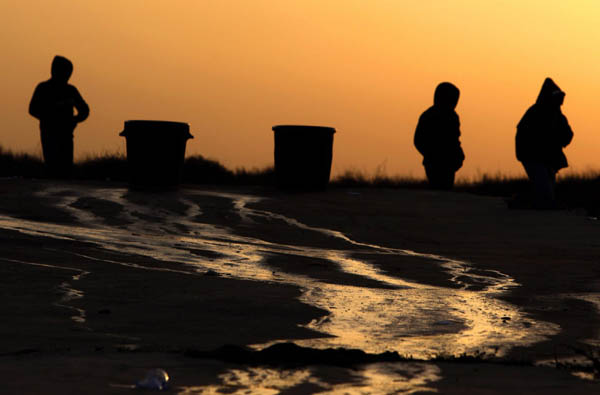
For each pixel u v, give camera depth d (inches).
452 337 649.0
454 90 2091.5
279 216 1514.5
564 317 743.7
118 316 698.8
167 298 783.1
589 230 1435.8
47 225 1302.9
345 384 473.4
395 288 901.8
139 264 998.4
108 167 2127.2
